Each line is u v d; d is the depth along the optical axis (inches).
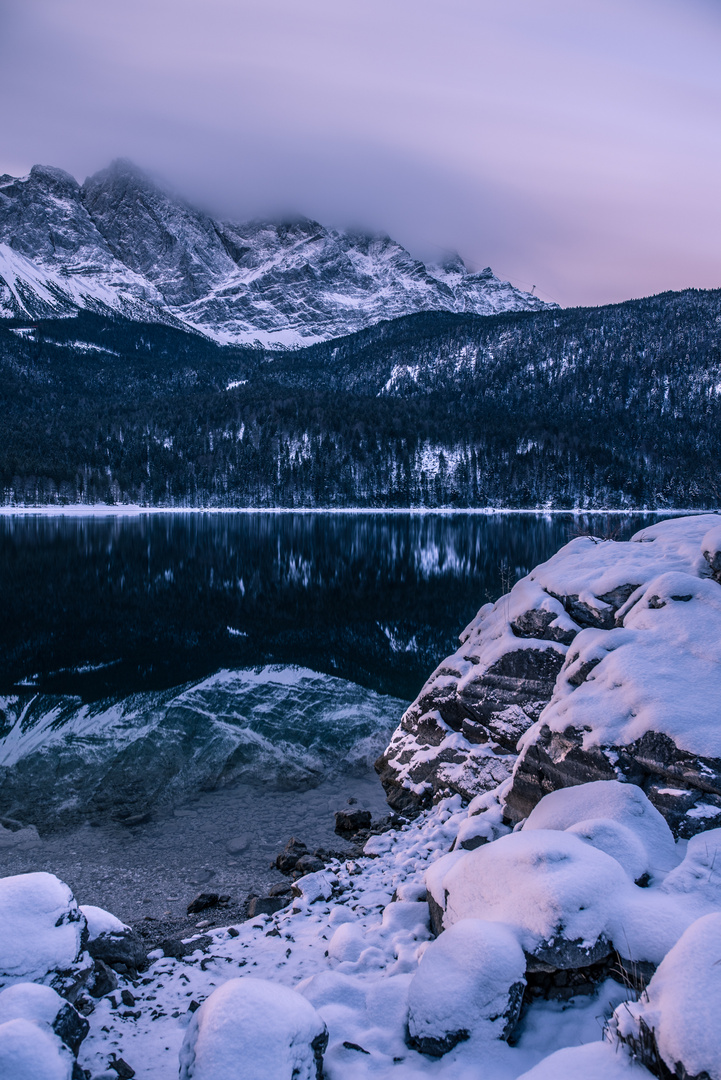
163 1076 123.2
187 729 459.8
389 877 247.4
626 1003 113.0
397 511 6013.8
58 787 364.8
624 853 160.6
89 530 2915.8
